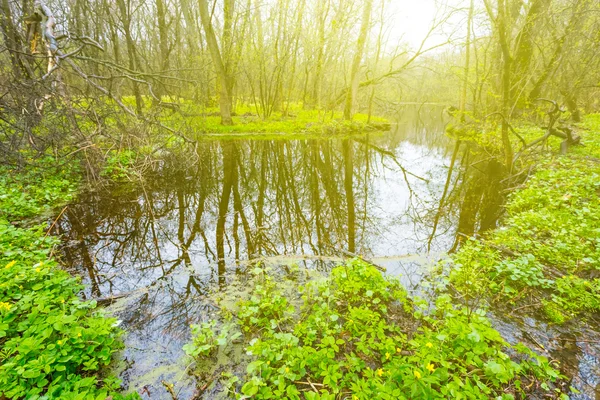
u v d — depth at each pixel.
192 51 20.11
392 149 15.96
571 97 16.39
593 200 5.94
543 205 6.26
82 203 6.78
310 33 21.75
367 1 18.27
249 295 3.85
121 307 3.67
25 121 6.57
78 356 2.59
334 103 22.97
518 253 4.57
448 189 9.22
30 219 5.77
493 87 12.95
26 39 7.46
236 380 2.58
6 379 2.20
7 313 2.75
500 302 3.72
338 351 2.84
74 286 3.53
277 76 20.36
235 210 7.46
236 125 17.98
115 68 7.85
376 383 2.31
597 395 2.57
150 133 8.92
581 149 10.23
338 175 11.03
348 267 3.96
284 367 2.55
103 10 17.41
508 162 8.61
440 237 5.95
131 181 8.23
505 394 2.36
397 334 3.15
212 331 3.12
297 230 6.37
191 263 4.81
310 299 3.68
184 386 2.62
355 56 19.94
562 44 13.61
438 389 2.46
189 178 9.41
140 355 2.94
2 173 6.82
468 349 2.70
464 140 17.30
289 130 18.42
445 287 4.00
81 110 7.21
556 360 2.89
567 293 3.75
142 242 5.56
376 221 6.93
